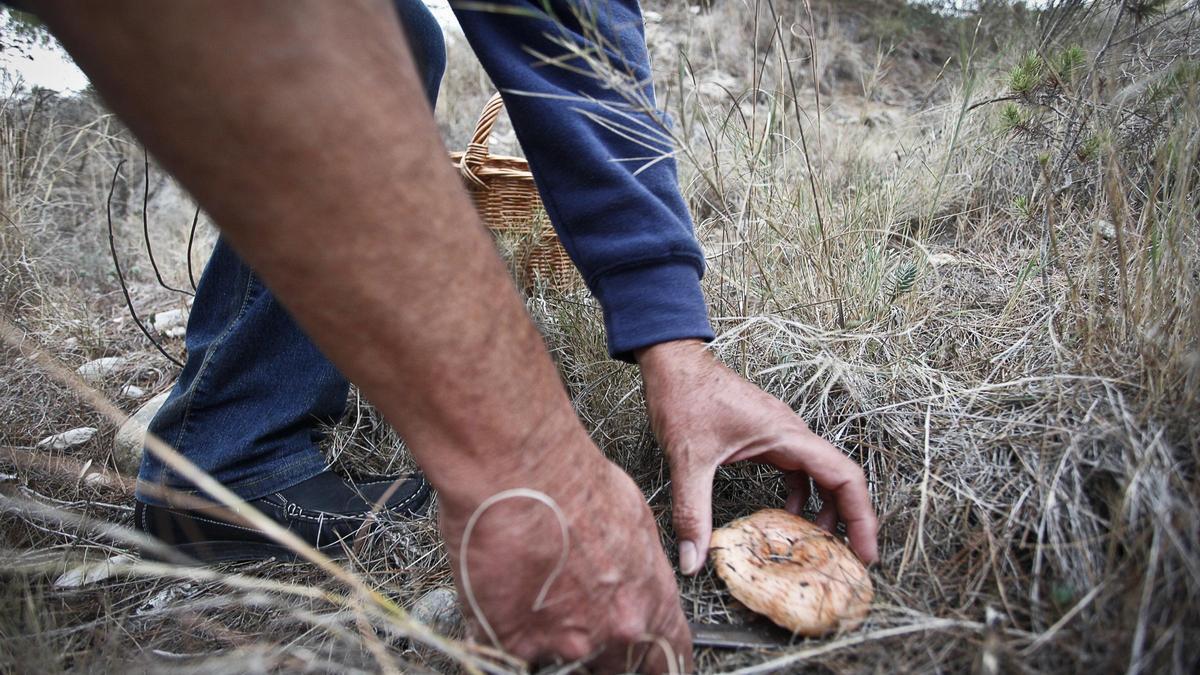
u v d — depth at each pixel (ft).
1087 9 2.56
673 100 4.24
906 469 1.65
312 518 1.88
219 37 0.72
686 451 1.54
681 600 1.43
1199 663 0.99
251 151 0.78
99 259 4.40
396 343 0.92
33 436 2.50
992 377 1.85
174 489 1.87
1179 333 1.45
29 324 3.20
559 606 1.11
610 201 1.62
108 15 0.70
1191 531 1.09
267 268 0.88
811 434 1.49
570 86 1.68
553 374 1.15
